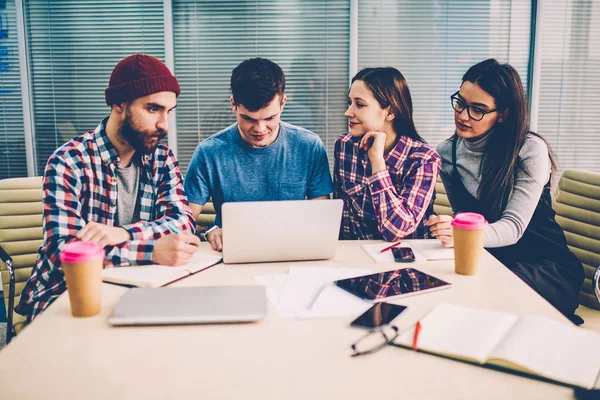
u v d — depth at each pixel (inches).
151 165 64.6
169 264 51.8
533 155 68.1
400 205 64.9
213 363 33.3
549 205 71.0
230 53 118.3
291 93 119.5
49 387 30.5
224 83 119.4
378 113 69.9
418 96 119.4
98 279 40.7
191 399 29.2
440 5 116.3
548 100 118.9
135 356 34.3
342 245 61.9
